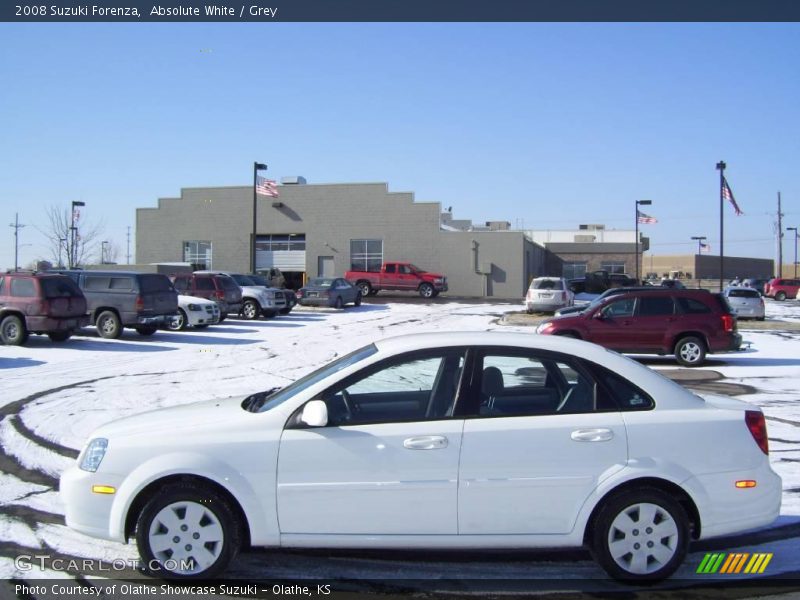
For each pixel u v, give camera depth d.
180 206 49.12
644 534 4.63
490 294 45.66
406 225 46.50
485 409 4.72
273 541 4.60
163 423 4.94
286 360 16.75
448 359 4.86
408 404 4.87
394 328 25.41
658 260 103.12
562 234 72.00
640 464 4.59
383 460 4.57
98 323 20.64
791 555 5.27
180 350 18.48
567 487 4.58
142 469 4.62
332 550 5.28
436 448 4.57
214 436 4.66
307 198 47.66
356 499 4.56
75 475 4.78
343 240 47.28
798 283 53.94
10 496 6.54
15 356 16.75
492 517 4.57
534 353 4.88
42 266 26.34
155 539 4.61
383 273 43.34
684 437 4.66
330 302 34.19
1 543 5.40
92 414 10.18
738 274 107.06
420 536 4.58
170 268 36.53
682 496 4.70
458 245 45.91
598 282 39.38
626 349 15.96
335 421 4.72
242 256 48.41
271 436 4.63
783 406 10.99
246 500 4.57
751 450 4.75
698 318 15.80
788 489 6.73
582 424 4.64
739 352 18.78
